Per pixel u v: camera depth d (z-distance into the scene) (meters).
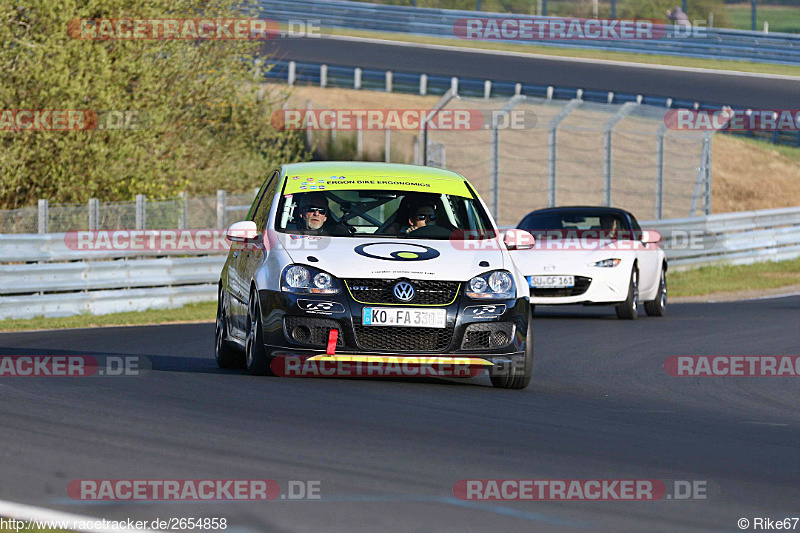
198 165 92.44
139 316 60.94
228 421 24.91
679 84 141.00
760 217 96.56
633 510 17.94
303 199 33.62
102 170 75.00
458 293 30.77
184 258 67.94
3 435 22.72
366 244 31.83
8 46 72.25
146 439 22.61
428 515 17.22
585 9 194.00
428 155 88.94
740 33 160.62
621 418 28.00
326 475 19.80
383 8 171.25
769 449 24.11
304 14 168.50
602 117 128.62
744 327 54.78
